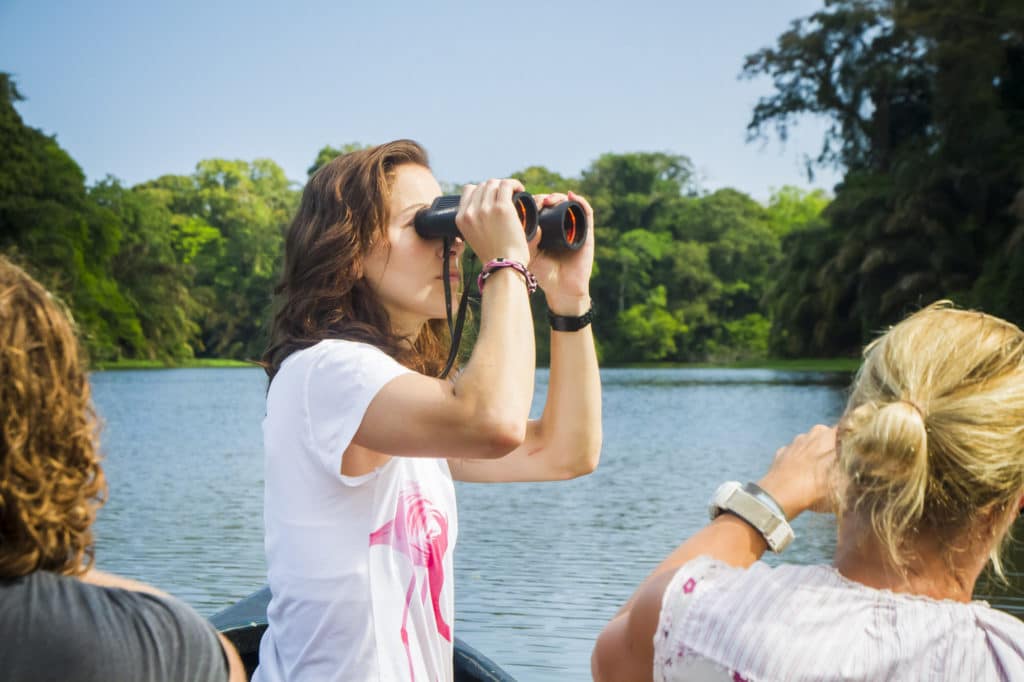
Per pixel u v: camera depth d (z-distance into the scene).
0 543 0.98
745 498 1.26
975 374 1.09
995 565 1.14
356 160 1.69
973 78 38.59
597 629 5.42
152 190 91.31
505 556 7.50
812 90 46.81
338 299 1.68
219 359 80.19
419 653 1.54
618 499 10.57
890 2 43.25
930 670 1.06
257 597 2.75
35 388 0.99
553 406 1.90
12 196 47.22
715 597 1.12
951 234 40.28
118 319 57.75
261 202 93.94
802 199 103.38
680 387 39.72
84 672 0.96
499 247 1.55
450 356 1.65
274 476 1.54
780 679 1.07
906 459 1.06
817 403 27.83
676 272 80.94
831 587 1.11
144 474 12.66
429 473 1.63
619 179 90.81
